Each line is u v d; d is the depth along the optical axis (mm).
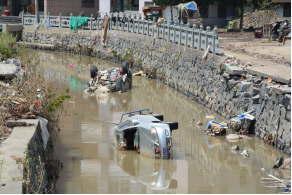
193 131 12133
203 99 16297
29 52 24344
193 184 7414
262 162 9023
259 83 12070
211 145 10531
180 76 19453
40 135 8547
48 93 10320
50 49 36688
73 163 8750
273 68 12992
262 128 11219
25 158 6070
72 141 10680
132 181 7590
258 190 7086
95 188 7160
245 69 13141
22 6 48594
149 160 9047
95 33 33062
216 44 15438
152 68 23719
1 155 6293
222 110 14281
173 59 20500
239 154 9695
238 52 18484
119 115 14180
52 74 23109
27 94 9758
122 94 18469
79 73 24047
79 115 14023
